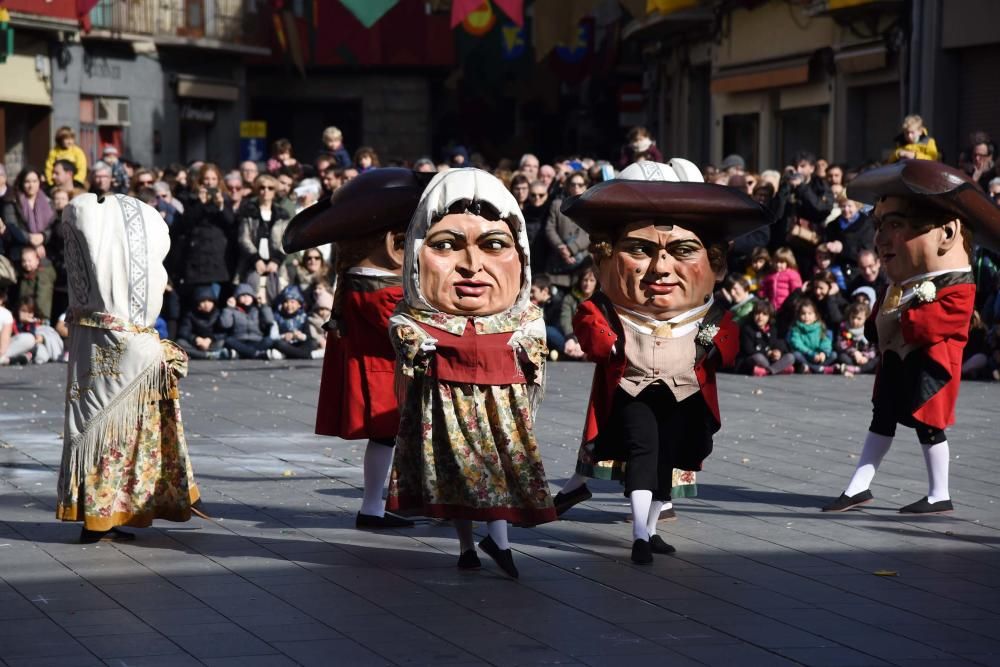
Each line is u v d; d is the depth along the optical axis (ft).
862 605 27.14
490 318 29.30
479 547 29.37
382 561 30.14
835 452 43.65
